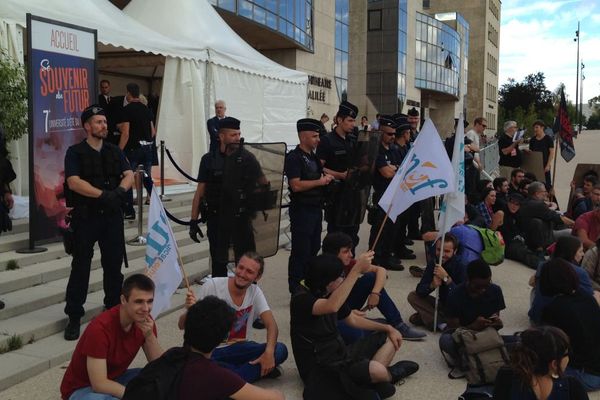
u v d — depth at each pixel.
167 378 2.63
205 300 2.82
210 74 11.98
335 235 5.09
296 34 26.20
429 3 69.75
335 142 6.66
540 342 3.05
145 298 3.46
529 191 8.98
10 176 5.22
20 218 7.44
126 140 8.82
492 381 4.25
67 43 6.87
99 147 5.08
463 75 65.69
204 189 6.00
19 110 7.06
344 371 3.99
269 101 14.15
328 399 3.98
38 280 6.03
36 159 6.56
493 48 74.62
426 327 5.82
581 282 5.32
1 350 4.73
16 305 5.38
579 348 4.34
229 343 4.64
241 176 5.85
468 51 69.25
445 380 4.64
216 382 2.67
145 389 2.60
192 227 6.12
